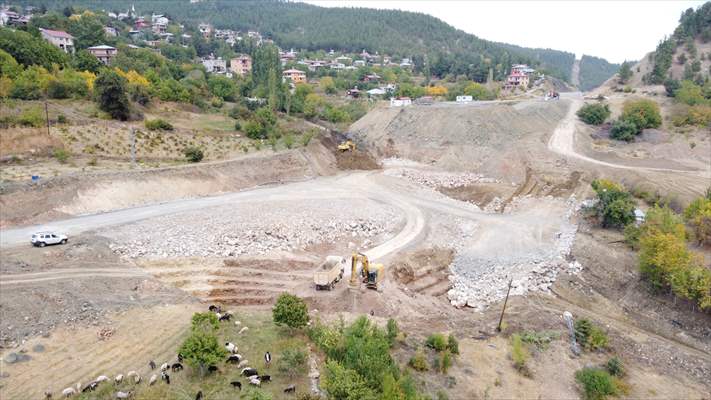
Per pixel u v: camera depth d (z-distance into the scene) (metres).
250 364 32.28
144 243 50.56
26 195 55.16
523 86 196.00
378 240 58.47
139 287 42.25
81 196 58.81
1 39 102.62
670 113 112.50
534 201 73.69
